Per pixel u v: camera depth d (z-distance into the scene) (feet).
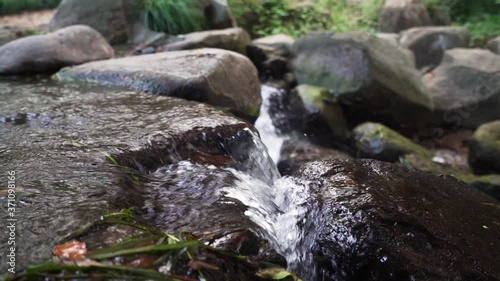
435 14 34.19
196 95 14.30
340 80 21.02
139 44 22.86
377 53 20.84
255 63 24.00
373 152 18.30
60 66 17.46
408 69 21.76
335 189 7.75
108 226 5.19
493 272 6.37
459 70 22.71
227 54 16.61
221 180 7.63
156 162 8.21
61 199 5.98
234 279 4.78
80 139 8.64
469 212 7.94
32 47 17.16
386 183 8.38
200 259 4.67
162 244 4.72
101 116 10.37
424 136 21.62
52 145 8.26
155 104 11.48
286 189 8.29
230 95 15.62
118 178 6.87
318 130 19.85
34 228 5.20
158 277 4.25
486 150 17.70
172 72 14.71
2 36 22.39
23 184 6.45
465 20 34.68
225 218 6.17
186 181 7.44
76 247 4.63
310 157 17.79
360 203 7.24
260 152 10.03
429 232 6.84
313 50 22.44
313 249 6.89
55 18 23.26
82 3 22.93
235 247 5.41
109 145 8.26
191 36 22.63
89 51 18.66
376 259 6.37
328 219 7.01
